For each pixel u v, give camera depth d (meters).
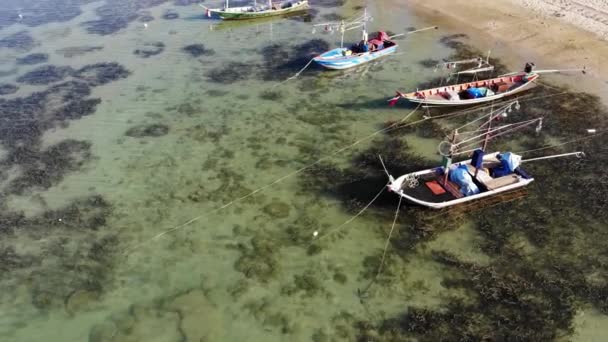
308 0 53.47
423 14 46.56
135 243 21.95
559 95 31.44
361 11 48.94
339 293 19.17
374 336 17.44
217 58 40.06
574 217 21.88
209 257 21.08
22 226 23.22
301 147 28.12
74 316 18.75
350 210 23.09
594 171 24.52
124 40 44.12
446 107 31.00
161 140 29.34
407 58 38.44
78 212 23.88
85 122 31.47
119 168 27.00
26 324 18.55
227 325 18.09
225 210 23.66
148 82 36.41
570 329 17.08
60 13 51.50
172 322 18.28
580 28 39.03
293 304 18.81
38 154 28.47
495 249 20.55
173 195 24.83
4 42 44.25
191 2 54.22
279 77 36.53
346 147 27.83
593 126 28.11
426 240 21.23
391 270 20.00
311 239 21.70
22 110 33.06
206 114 31.94
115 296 19.50
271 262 20.66
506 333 17.14
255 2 49.69
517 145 27.05
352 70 37.16
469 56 37.72
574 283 18.83
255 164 26.88
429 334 17.28
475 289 18.91
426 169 24.97
